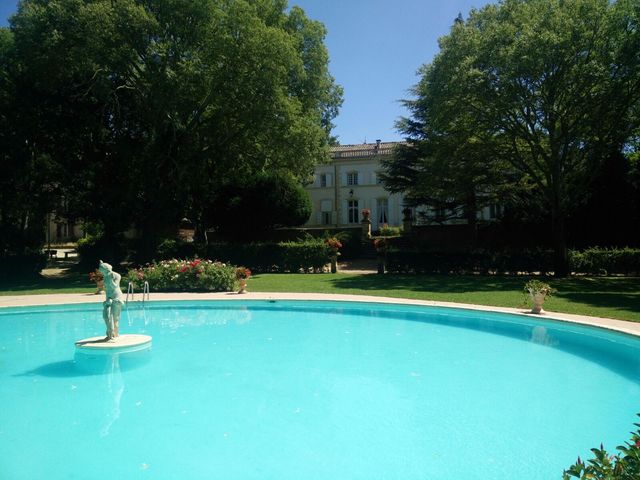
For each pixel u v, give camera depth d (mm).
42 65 19172
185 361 8078
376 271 24844
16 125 21828
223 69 20078
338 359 8242
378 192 44688
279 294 15734
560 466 4434
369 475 4266
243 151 23906
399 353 8664
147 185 22781
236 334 10336
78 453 4680
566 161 20891
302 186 36875
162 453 4688
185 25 20031
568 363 7988
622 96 18000
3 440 4980
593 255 20547
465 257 21969
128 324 11547
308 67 23734
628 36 17609
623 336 9117
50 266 28797
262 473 4293
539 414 5730
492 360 8195
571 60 17672
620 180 23094
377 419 5566
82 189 23734
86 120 22203
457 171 21391
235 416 5645
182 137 22781
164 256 25312
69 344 9352
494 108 18625
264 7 22203
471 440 5004
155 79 19750
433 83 20406
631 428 5324
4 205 23422
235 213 30281
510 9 19609
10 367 7699
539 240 26891
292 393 6457
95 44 18484
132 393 6445
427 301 13648
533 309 11578
